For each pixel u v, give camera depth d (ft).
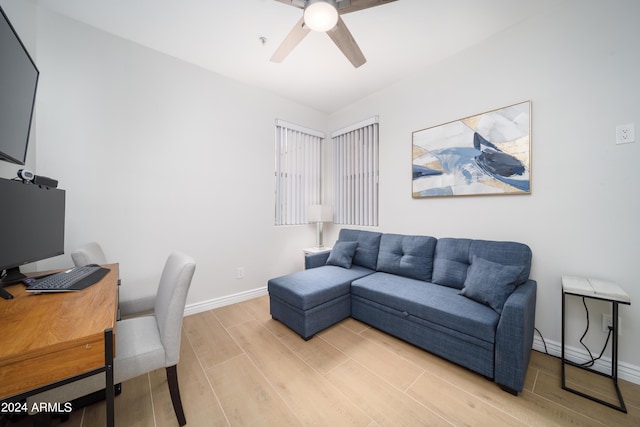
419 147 8.79
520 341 4.53
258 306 9.06
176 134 7.97
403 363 5.69
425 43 7.26
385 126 10.00
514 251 6.26
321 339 6.75
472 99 7.43
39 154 5.91
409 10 5.98
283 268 11.01
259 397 4.65
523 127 6.40
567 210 5.81
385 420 4.14
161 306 4.46
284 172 11.12
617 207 5.20
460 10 6.01
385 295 6.77
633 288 5.03
